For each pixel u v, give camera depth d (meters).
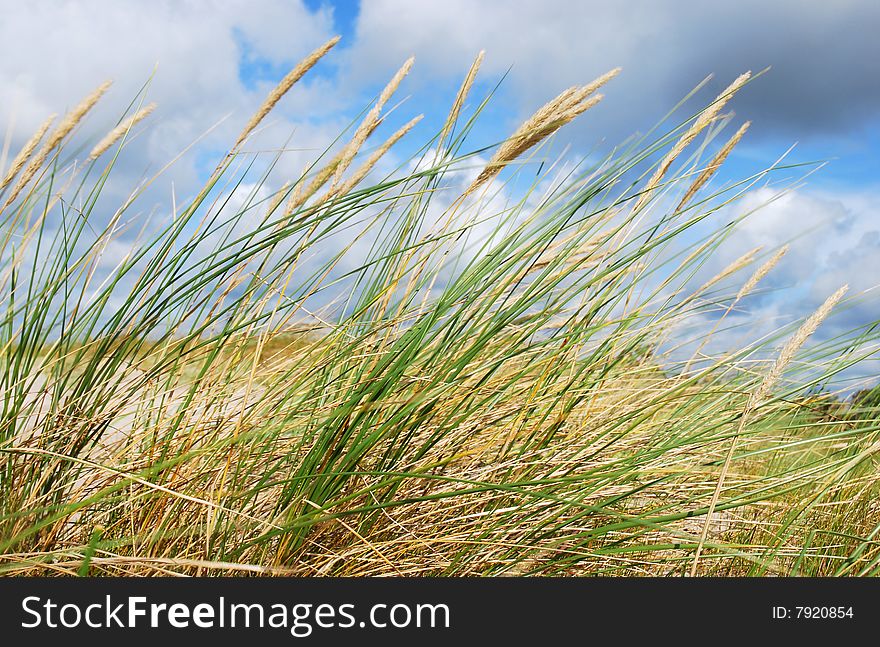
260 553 1.57
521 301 1.77
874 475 2.06
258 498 1.79
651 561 1.80
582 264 1.84
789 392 2.05
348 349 1.82
